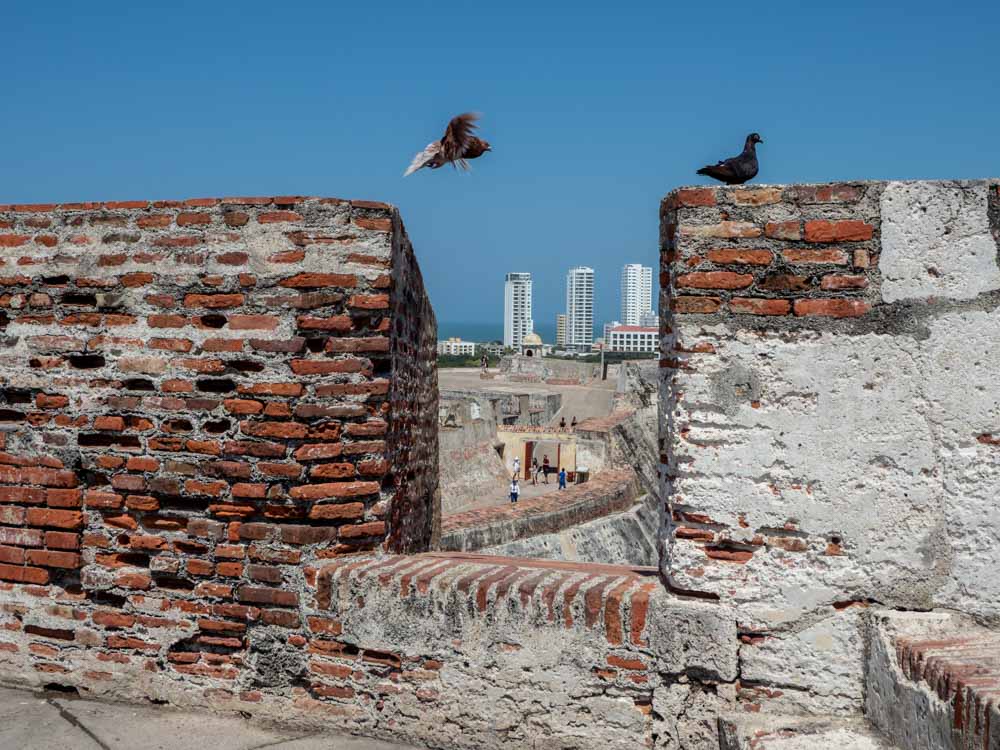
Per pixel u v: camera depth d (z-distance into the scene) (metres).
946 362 4.27
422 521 6.50
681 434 4.51
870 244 4.31
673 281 4.59
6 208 5.32
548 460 31.75
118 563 5.25
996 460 4.23
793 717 4.36
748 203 4.41
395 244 5.24
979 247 4.23
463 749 4.79
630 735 4.57
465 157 4.87
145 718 5.13
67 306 5.25
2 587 5.45
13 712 5.18
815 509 4.38
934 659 3.75
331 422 5.02
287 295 4.98
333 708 4.99
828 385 4.36
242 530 5.07
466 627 4.76
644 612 4.52
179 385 5.11
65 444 5.27
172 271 5.10
